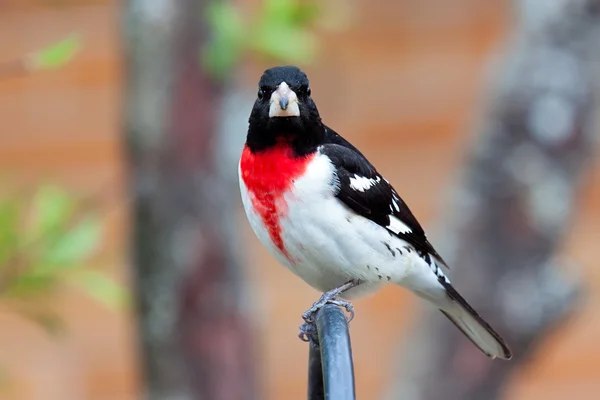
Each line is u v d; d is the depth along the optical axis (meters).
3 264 7.87
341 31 12.35
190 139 9.26
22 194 8.79
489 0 12.81
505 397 10.42
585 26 10.16
